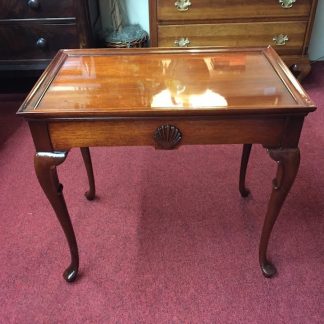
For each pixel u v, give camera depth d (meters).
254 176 1.71
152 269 1.28
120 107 0.93
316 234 1.41
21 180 1.73
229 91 1.01
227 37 2.21
